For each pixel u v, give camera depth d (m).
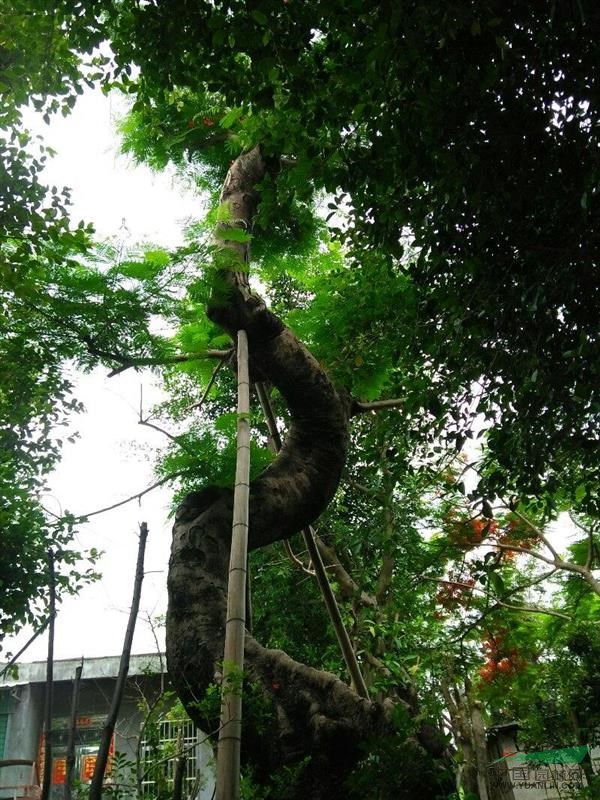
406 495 9.47
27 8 5.01
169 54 4.52
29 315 5.48
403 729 3.67
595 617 12.74
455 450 5.22
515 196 3.76
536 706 13.69
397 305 5.99
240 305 5.93
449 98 3.70
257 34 4.00
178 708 5.29
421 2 3.24
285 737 4.12
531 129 3.62
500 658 13.13
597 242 3.70
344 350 6.33
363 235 5.17
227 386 10.36
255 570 11.12
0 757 13.37
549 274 3.76
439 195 4.04
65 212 5.12
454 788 3.66
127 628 3.45
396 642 9.02
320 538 10.75
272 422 7.14
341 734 4.00
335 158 4.39
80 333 5.39
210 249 5.50
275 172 7.09
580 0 2.92
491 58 3.55
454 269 4.43
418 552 10.25
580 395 3.85
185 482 5.80
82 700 13.62
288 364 6.12
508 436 4.46
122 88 5.43
